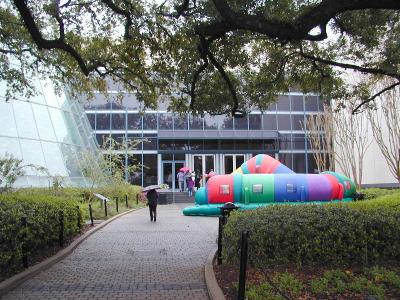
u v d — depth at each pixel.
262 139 43.69
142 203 32.53
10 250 8.29
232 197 22.58
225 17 7.44
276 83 14.37
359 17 11.85
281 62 13.93
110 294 7.52
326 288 6.75
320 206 9.31
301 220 8.29
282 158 44.50
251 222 8.51
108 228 17.73
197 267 9.94
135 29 12.48
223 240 9.23
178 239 14.58
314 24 6.97
